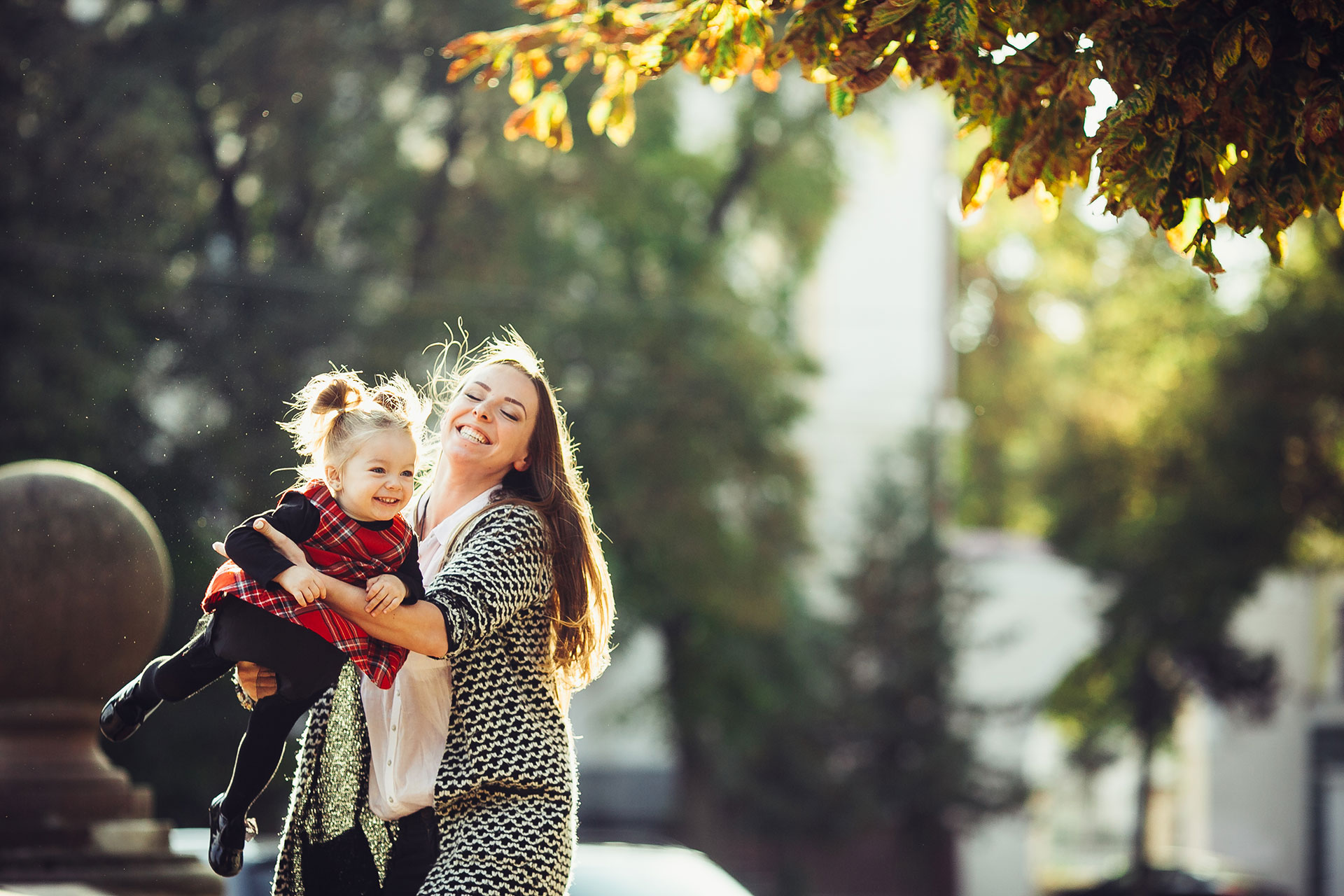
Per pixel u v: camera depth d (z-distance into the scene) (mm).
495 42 4250
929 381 28344
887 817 22281
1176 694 24094
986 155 3604
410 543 2953
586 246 18531
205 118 14758
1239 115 3191
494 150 16797
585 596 3213
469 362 3539
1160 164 3119
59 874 5109
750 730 20750
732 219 20922
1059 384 25719
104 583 5328
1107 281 23531
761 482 18594
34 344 11602
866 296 28281
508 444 3184
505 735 3037
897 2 3125
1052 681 27328
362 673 3232
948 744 22531
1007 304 30703
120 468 8039
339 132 15430
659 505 16875
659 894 5031
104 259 12367
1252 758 28500
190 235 14000
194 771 10852
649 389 17000
